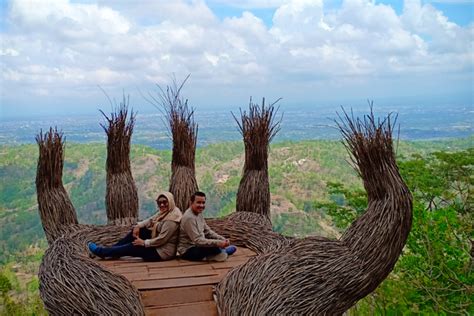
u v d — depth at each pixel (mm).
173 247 5172
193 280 4531
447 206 8320
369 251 3689
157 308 4195
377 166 3740
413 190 8406
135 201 6777
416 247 7746
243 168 6797
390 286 7840
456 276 7406
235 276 4086
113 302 3814
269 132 6660
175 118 6867
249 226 5898
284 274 3742
